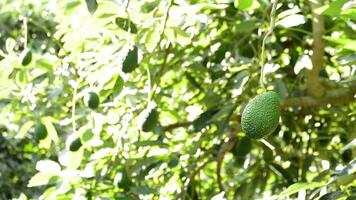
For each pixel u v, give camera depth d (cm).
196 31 289
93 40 263
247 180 336
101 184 265
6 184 534
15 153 544
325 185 206
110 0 242
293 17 233
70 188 258
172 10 251
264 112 197
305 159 311
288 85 308
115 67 244
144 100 272
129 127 278
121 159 273
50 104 301
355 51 222
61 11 266
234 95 271
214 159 296
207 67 299
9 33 528
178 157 291
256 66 279
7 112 299
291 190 202
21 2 410
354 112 217
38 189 535
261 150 327
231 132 290
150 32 249
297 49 311
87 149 273
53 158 354
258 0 267
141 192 256
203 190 340
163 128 300
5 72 266
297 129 321
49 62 267
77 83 255
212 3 272
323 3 277
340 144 321
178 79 315
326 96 287
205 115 286
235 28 275
